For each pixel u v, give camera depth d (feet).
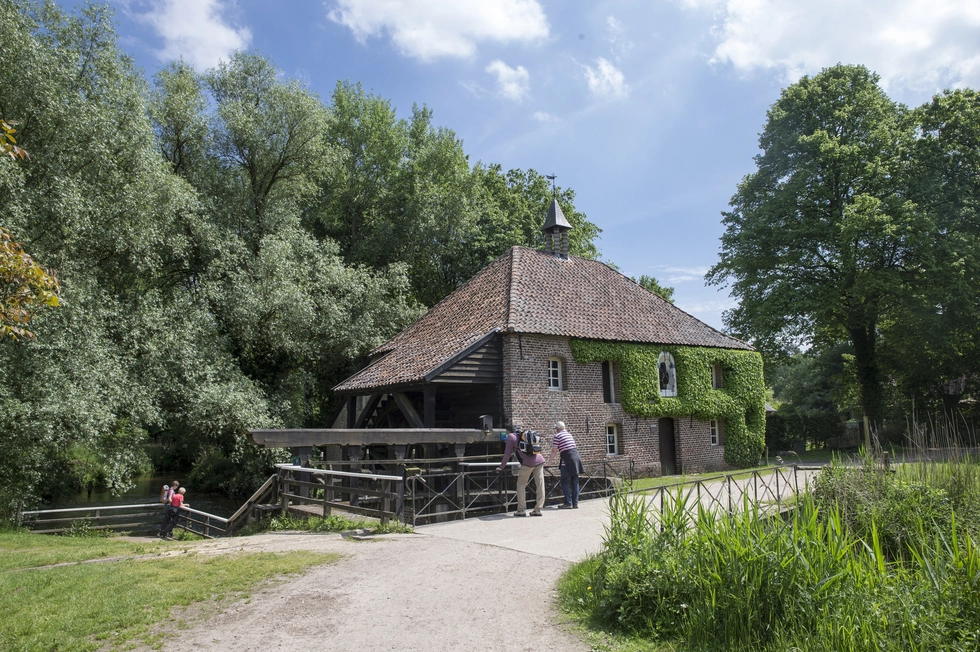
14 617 19.49
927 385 110.73
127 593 21.70
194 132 79.87
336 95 114.01
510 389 59.67
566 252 82.53
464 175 111.96
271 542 31.96
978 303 97.71
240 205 84.43
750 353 82.58
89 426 51.96
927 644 15.12
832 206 104.68
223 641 17.78
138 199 61.16
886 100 106.01
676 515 21.74
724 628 17.17
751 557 18.06
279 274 75.25
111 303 60.23
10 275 28.76
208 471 90.94
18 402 49.55
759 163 114.21
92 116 57.41
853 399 128.06
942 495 29.07
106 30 63.62
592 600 19.95
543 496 37.65
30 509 56.90
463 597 21.35
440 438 44.93
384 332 88.63
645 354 70.90
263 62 87.76
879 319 108.06
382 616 19.63
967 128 99.96
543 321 63.57
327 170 93.35
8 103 53.72
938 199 98.12
